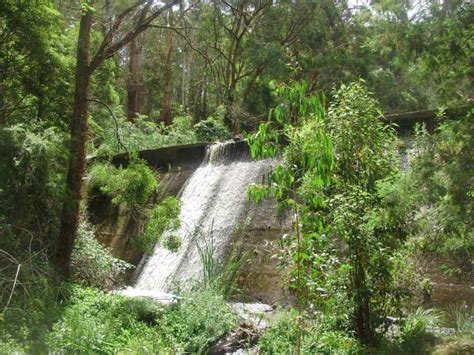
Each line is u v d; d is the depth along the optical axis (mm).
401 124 11109
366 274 7348
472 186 5816
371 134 7777
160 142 20859
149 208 14281
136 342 8320
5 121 12758
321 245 7004
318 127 5859
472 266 8406
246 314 9891
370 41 6836
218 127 22812
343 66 25375
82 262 12719
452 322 7965
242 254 12383
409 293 7535
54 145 11445
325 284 7219
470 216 5875
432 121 10734
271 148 5949
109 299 10539
